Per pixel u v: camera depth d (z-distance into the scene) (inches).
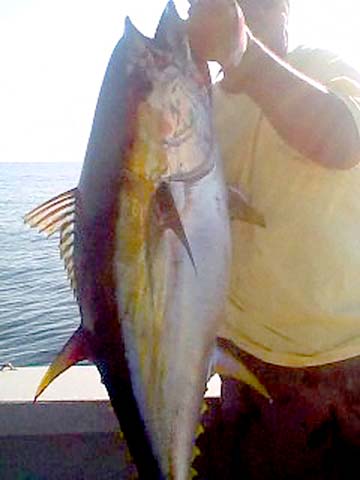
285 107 42.9
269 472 53.6
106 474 65.9
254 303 51.7
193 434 46.6
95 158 45.1
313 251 49.5
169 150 43.2
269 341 51.9
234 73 43.1
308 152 44.3
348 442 51.3
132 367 45.7
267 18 49.9
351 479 51.6
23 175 3115.2
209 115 43.8
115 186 44.1
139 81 43.5
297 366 51.4
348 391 50.9
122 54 44.4
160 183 43.2
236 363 47.1
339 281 49.6
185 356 45.3
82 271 46.3
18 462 66.2
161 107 43.1
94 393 66.2
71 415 65.3
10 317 426.0
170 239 43.8
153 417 46.2
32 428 65.4
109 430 65.3
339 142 43.8
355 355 50.5
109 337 45.8
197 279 44.2
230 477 55.0
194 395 46.1
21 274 592.4
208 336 45.5
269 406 52.8
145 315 44.9
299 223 49.4
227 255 45.2
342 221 49.2
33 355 349.1
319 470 52.2
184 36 43.0
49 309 447.8
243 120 51.9
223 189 44.9
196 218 43.7
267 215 50.1
